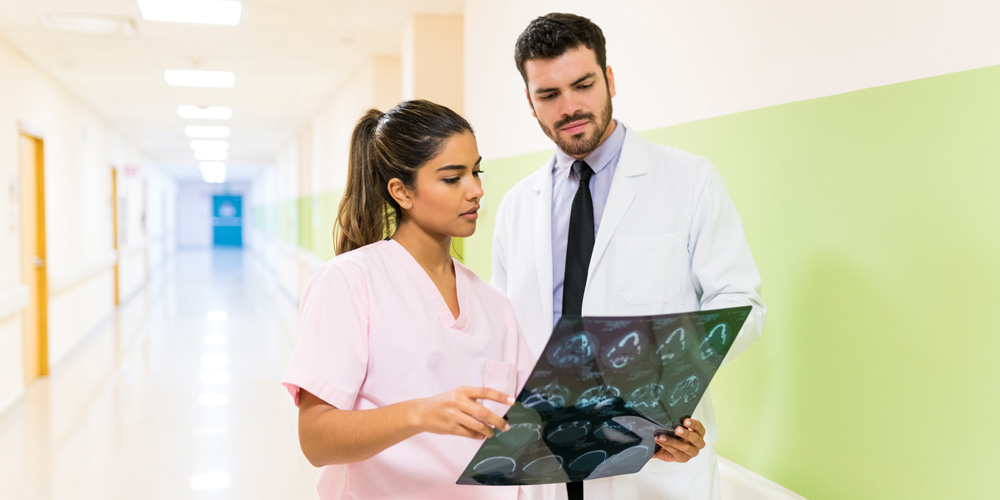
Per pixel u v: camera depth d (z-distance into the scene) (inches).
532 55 57.2
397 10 186.9
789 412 71.8
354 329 39.0
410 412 34.7
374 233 44.6
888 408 60.6
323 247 339.0
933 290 56.5
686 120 85.4
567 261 62.9
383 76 233.9
